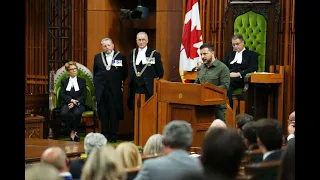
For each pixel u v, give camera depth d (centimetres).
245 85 1323
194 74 1450
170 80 1544
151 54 1438
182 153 589
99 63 1495
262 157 664
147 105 1218
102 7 1595
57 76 1534
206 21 1533
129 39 1642
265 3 1437
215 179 519
